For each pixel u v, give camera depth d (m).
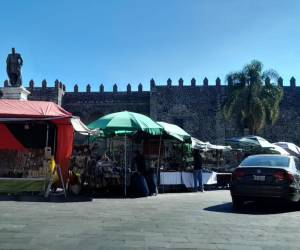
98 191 17.97
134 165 19.33
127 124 17.58
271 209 13.68
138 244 7.59
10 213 11.04
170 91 52.62
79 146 19.27
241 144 28.30
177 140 21.39
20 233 8.34
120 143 22.36
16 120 15.55
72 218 10.38
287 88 51.34
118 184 17.81
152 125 18.36
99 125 17.94
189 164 23.42
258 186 13.05
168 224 9.84
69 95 55.25
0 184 15.74
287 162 13.67
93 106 54.78
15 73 23.89
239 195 13.30
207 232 8.95
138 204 14.03
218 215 11.71
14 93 23.50
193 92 52.28
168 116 52.25
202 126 51.59
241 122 40.97
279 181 12.88
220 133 51.03
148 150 21.36
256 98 39.78
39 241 7.68
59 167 16.23
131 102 54.31
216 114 51.44
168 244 7.67
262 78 40.53
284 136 50.72
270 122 41.31
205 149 26.12
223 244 7.82
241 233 8.98
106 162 18.22
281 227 9.90
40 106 16.72
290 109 50.94
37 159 16.08
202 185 21.41
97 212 11.64
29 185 15.78
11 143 16.22
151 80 53.06
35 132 16.44
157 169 20.39
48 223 9.55
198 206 13.88
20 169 16.03
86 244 7.51
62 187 17.20
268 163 13.65
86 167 18.25
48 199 14.91
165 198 16.73
